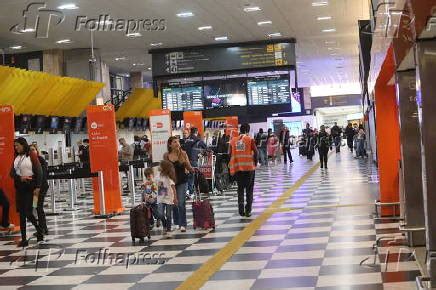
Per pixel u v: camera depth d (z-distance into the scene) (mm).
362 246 7773
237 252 8000
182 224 10258
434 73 5332
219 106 22609
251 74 23000
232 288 6047
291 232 9297
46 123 18109
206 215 10234
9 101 15594
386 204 10055
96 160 13211
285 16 19031
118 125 26594
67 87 18109
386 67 7582
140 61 26641
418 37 5309
